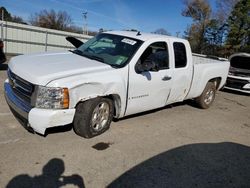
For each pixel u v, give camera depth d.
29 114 3.80
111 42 5.43
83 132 4.38
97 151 4.13
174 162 4.16
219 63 7.64
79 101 4.13
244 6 35.12
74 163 3.71
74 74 4.10
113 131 4.94
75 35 22.84
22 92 4.03
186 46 6.16
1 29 19.12
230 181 3.86
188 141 5.06
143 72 5.01
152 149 4.49
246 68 12.34
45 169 3.48
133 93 4.91
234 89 11.05
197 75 6.61
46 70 4.07
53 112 3.80
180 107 7.43
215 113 7.38
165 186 3.49
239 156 4.73
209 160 4.40
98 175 3.52
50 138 4.32
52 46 21.86
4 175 3.25
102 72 4.36
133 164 3.92
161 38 5.57
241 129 6.29
